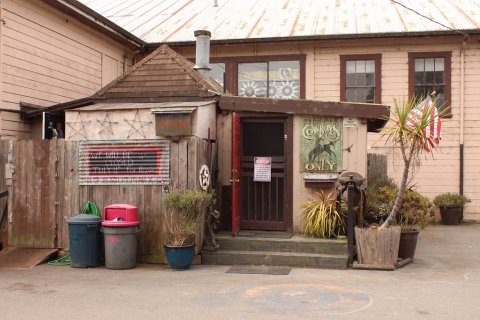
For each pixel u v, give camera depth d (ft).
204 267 31.22
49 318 20.62
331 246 31.65
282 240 32.42
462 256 34.65
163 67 37.37
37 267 31.30
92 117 33.94
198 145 32.14
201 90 36.14
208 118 34.81
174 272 29.76
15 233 34.14
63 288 25.75
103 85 51.75
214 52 57.67
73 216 32.09
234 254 31.83
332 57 55.83
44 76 42.55
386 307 21.95
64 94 45.27
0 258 32.58
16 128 39.40
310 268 30.76
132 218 30.96
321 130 35.01
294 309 21.72
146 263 32.32
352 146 34.50
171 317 20.66
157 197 32.27
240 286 26.02
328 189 34.78
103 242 32.01
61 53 44.86
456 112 53.42
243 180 36.86
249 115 36.32
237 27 59.21
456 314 20.90
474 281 27.17
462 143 52.90
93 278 28.19
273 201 36.47
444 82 53.83
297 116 35.42
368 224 33.40
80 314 21.13
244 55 57.26
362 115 34.04
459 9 58.80
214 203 34.12
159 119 31.94
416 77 54.54
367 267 30.22
